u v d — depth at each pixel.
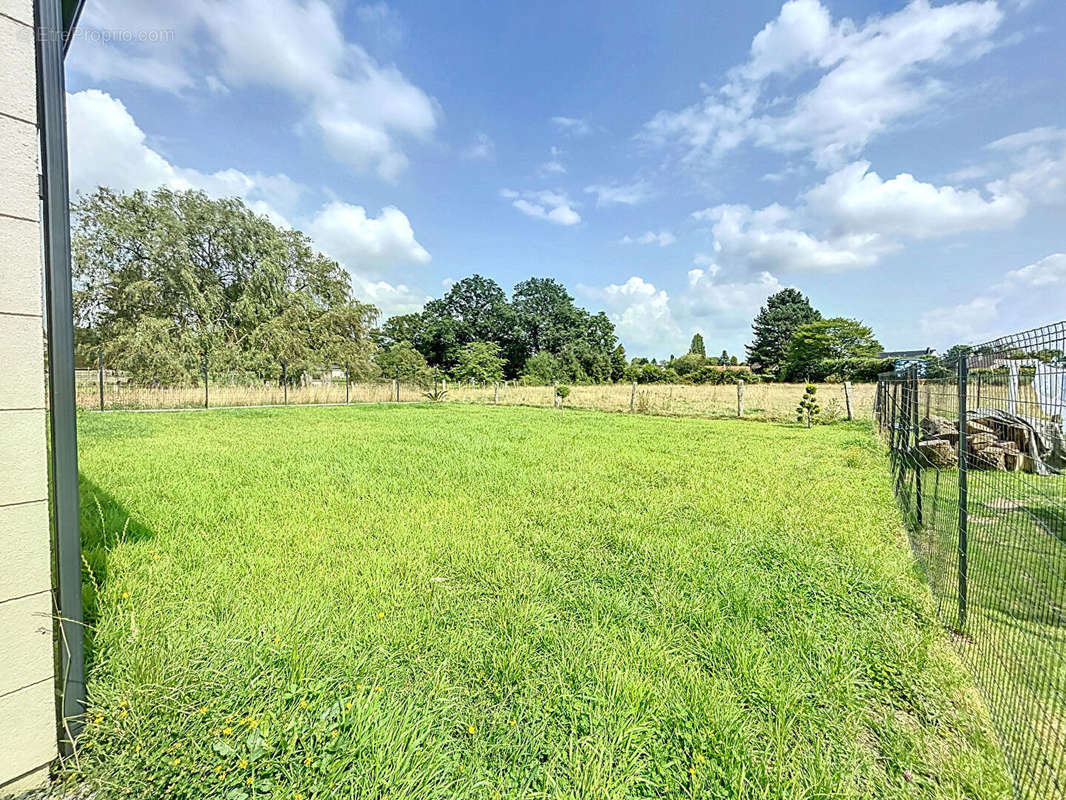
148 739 1.51
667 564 3.17
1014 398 2.13
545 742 1.61
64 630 1.52
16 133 1.33
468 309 46.44
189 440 8.44
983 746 1.64
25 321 1.37
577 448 8.01
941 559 3.01
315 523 3.90
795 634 2.30
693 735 1.62
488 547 3.42
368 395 20.42
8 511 1.35
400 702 1.74
